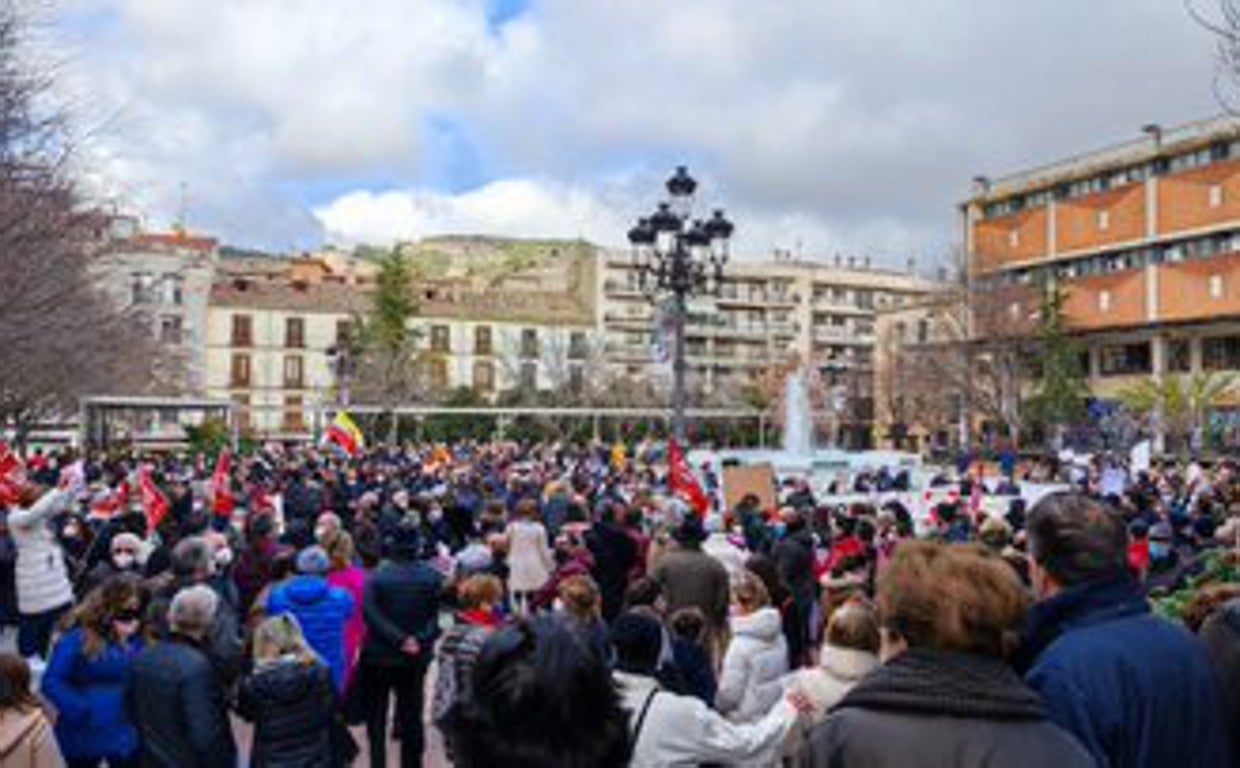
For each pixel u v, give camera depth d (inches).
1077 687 108.0
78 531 497.7
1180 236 2224.4
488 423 2351.1
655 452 1339.8
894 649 113.0
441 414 2210.9
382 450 1362.0
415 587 284.2
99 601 217.5
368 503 543.2
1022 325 2239.2
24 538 392.2
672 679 186.9
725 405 2883.9
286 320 2972.4
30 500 398.3
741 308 3715.6
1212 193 2165.4
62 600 396.5
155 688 195.2
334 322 3026.6
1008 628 95.2
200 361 2800.2
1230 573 280.1
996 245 2632.9
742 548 422.0
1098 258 2431.1
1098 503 120.9
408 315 2915.8
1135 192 2330.2
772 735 162.9
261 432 2755.9
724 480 633.6
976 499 655.8
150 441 1700.3
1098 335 2396.7
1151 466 1270.9
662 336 1213.1
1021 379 2258.9
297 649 210.4
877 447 2802.7
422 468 1011.9
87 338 995.9
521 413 2082.9
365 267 3946.9
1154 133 2317.9
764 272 3742.6
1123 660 109.0
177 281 2733.8
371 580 285.3
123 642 219.9
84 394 1327.5
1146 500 557.3
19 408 1194.0
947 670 93.0
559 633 89.7
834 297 3843.5
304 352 2984.7
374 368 2637.8
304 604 273.9
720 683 220.1
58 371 1035.9
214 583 299.0
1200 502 595.2
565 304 3575.3
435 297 3326.8
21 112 560.4
